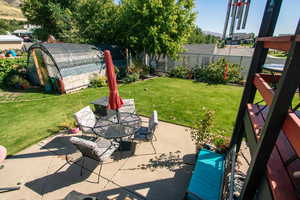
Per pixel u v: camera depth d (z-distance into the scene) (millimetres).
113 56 13148
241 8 3984
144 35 12594
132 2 12625
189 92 9602
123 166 3807
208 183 2910
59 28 18562
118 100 3965
